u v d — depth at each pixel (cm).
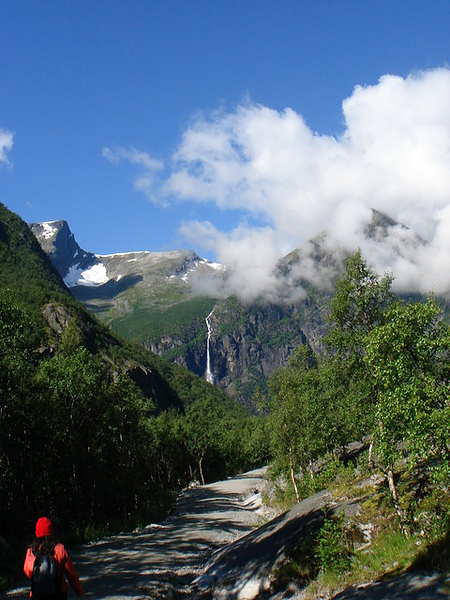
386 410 1678
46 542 1020
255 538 2603
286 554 2034
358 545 1908
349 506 2214
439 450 1580
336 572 1739
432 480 1645
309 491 4181
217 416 14288
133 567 2673
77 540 3566
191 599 2145
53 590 982
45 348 11994
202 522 4747
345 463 3972
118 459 5244
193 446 10694
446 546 1474
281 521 2675
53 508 4375
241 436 14250
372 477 2548
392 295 2233
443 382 1628
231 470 13075
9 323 3681
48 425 4331
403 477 2206
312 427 3541
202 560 2953
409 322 1669
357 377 2192
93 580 2350
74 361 4675
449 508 1755
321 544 1834
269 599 1875
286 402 4484
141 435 6094
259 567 2102
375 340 1711
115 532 4112
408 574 1434
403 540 1736
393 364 1648
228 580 2164
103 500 4906
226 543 3600
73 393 4506
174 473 10300
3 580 2259
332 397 2367
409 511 1892
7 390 3838
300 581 1859
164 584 2278
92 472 4731
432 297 1700
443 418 1473
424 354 1622
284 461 4725
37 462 4266
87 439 4672
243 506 6238
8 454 4019
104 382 5003
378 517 1989
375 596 1342
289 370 4688
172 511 5769
